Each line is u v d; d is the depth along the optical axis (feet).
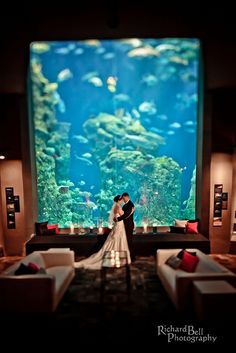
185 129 23.58
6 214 21.02
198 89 22.41
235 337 10.08
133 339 10.00
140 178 24.44
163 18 18.34
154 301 12.96
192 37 20.04
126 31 19.51
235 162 20.79
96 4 17.25
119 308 12.30
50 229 22.06
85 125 23.58
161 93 23.12
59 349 9.48
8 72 19.27
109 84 22.99
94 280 15.62
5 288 11.76
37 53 22.52
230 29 17.83
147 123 23.58
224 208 21.03
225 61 19.01
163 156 24.00
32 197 21.99
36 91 22.98
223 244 21.24
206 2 16.97
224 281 11.78
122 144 23.95
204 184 21.43
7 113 20.48
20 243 21.21
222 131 20.61
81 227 23.40
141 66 22.75
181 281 11.85
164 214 24.61
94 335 10.24
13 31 17.99
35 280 11.73
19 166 20.76
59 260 15.64
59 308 12.34
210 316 10.68
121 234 18.71
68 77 22.89
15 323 11.18
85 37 19.95
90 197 24.54
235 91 20.17
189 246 19.85
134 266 17.97
